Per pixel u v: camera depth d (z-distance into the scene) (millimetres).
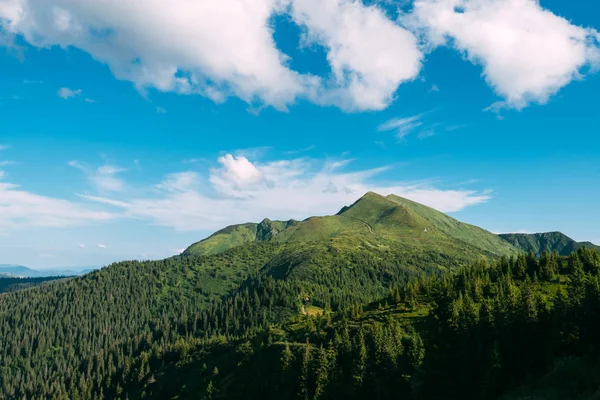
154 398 199250
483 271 179750
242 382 157625
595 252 164375
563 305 74375
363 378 107688
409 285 194000
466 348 80750
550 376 45688
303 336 172250
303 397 124188
